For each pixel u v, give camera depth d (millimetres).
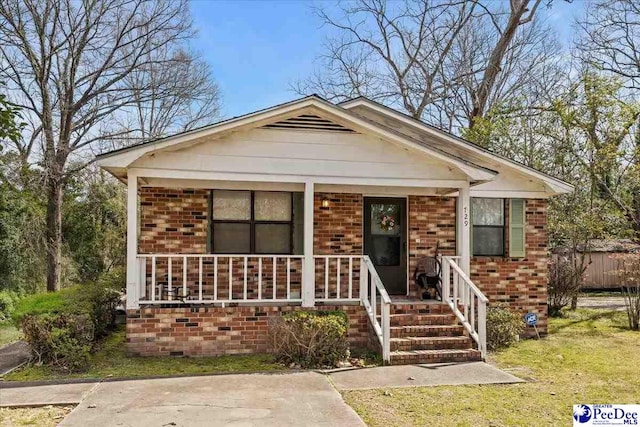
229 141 8891
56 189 17344
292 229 10711
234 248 10484
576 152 16438
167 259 9992
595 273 22453
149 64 19203
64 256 19203
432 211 11359
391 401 6219
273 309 8898
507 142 18047
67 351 7637
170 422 5402
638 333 11422
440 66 23203
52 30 16938
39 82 16781
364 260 9297
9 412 5820
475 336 8711
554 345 9984
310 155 9141
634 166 15578
